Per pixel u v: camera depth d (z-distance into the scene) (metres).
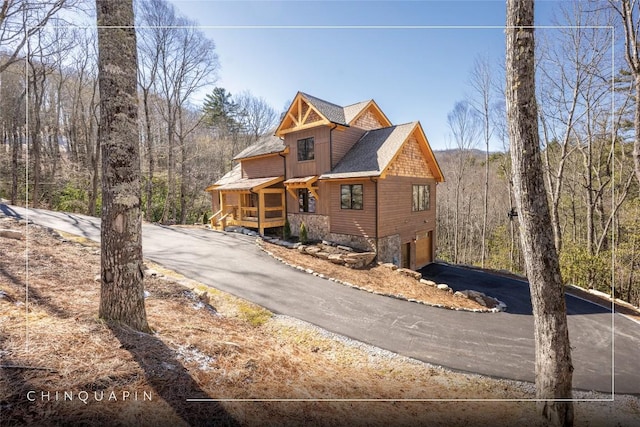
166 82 22.95
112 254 4.14
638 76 7.71
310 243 14.97
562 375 3.92
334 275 10.31
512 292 11.61
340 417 3.56
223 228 17.59
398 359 5.54
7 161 23.31
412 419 3.85
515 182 4.16
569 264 14.23
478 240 31.86
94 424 2.45
